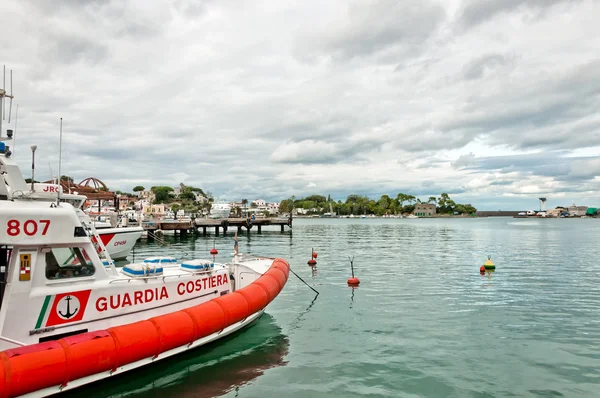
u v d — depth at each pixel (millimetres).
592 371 7992
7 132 7379
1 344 6035
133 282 7824
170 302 8547
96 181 45844
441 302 13906
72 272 6988
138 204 120625
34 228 6426
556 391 7133
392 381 7539
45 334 6512
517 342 9750
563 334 10352
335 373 7898
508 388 7254
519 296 14859
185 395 6906
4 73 7324
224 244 40469
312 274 20328
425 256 28797
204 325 8164
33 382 5582
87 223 8742
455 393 7059
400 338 10062
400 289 16250
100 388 6820
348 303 13797
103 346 6438
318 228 85438
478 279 18672
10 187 7293
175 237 51188
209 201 158750
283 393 7027
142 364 7172
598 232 63500
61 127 7543
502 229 77312
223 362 8367
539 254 30078
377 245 39062
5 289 6211
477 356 8820
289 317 12000
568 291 15812
